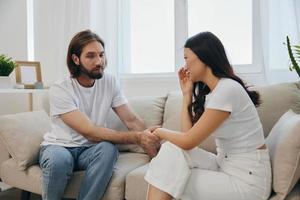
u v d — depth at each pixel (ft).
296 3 7.42
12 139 6.07
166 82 9.15
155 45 9.72
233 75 4.52
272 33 7.57
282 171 4.19
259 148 4.37
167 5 9.53
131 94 9.53
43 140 6.40
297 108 5.95
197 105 4.97
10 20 11.26
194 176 4.34
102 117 6.63
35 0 10.81
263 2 7.64
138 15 9.84
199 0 9.12
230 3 8.80
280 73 7.52
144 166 5.80
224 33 8.88
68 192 5.63
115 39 9.26
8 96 11.05
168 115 6.99
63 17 10.03
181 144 4.33
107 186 5.38
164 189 4.19
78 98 6.38
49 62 10.67
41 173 5.82
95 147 5.73
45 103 8.20
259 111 6.06
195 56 4.50
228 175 4.34
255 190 4.16
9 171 6.20
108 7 9.30
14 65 8.74
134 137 6.04
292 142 4.12
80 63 6.33
